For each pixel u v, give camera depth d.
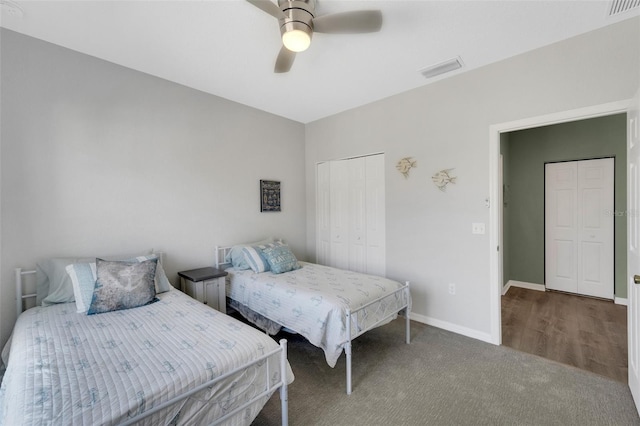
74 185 2.29
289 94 3.19
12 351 1.46
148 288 2.13
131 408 1.04
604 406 1.79
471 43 2.22
